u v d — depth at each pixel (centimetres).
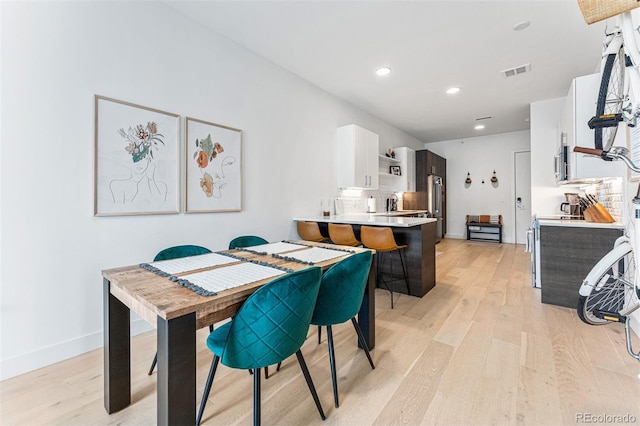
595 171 254
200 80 259
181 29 245
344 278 146
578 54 304
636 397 148
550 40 278
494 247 605
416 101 449
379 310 270
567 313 259
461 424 133
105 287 141
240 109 294
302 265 159
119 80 209
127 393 147
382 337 217
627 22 114
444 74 354
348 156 422
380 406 145
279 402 149
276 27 262
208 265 157
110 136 205
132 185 216
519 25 255
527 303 285
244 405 148
